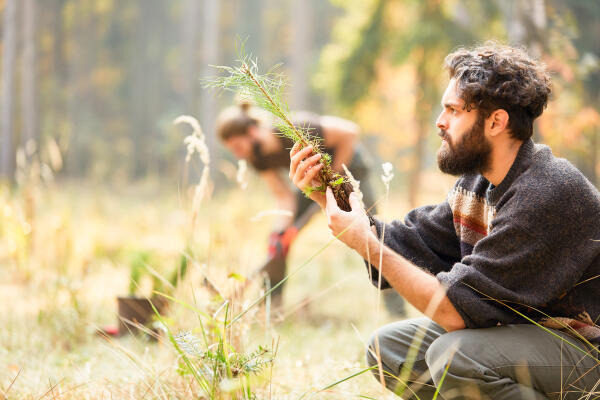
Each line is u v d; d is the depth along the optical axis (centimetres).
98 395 295
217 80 260
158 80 3972
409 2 1514
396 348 271
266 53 4034
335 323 534
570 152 979
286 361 367
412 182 1609
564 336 241
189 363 244
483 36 1446
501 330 238
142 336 396
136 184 2633
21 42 2141
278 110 260
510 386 229
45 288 492
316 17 3744
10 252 638
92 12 3709
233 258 359
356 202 252
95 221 1136
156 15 3978
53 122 3362
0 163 1908
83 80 3753
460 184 268
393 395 296
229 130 563
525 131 237
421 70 1524
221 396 243
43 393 312
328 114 1816
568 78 855
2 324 452
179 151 3291
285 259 537
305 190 259
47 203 1059
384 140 2627
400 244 272
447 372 236
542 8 791
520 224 227
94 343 430
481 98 233
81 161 3556
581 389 237
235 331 300
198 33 2559
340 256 916
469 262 234
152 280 448
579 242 229
